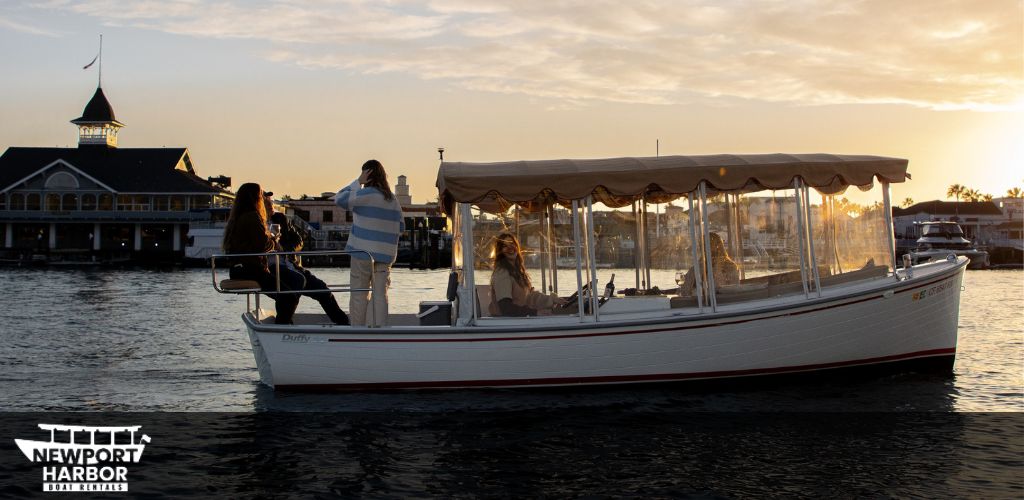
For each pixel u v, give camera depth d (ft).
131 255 202.59
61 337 44.83
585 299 27.63
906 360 29.66
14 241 214.07
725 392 27.76
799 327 27.78
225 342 43.42
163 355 38.29
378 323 27.32
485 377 27.02
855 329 28.40
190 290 94.53
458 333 26.73
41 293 84.02
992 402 26.99
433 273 157.58
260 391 29.07
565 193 26.21
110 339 44.24
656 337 26.91
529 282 28.35
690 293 27.99
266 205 31.07
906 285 28.68
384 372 27.09
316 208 235.61
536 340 26.73
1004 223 271.08
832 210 28.50
